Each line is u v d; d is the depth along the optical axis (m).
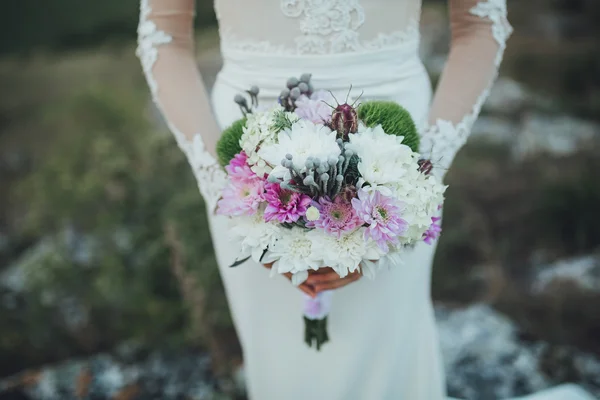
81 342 2.96
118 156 3.44
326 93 1.51
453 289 3.19
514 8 5.81
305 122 1.39
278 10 1.61
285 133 1.38
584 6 5.61
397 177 1.35
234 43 1.72
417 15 1.76
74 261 3.25
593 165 3.87
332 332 1.84
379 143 1.37
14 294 3.25
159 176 3.14
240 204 1.40
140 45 1.75
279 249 1.38
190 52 1.77
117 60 5.88
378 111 1.45
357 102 1.62
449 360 2.72
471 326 2.90
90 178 3.38
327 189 1.35
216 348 2.71
